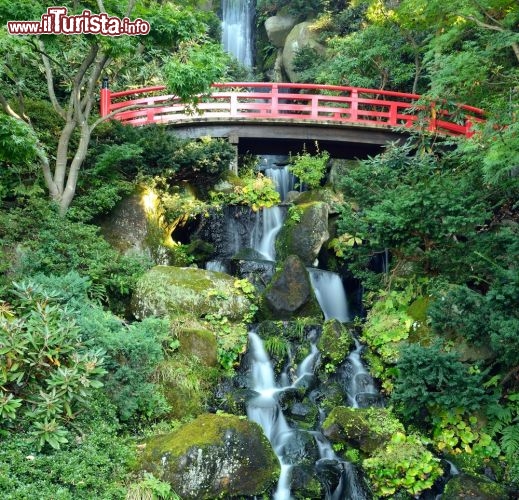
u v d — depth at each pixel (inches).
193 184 448.1
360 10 765.3
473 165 339.3
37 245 304.7
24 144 287.6
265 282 376.8
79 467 197.2
